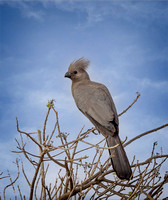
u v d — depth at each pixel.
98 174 3.31
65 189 3.16
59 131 3.07
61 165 2.69
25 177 3.11
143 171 3.14
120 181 3.28
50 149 2.37
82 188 3.18
